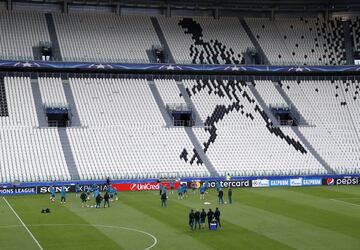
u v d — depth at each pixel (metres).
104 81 84.31
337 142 79.94
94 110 78.50
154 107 81.06
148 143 74.62
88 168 68.94
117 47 87.19
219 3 97.06
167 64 84.94
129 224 45.00
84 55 84.50
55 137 72.81
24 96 78.25
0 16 87.44
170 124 78.62
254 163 74.19
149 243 38.28
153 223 45.41
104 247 37.16
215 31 94.12
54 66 81.25
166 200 58.38
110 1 93.38
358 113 85.25
